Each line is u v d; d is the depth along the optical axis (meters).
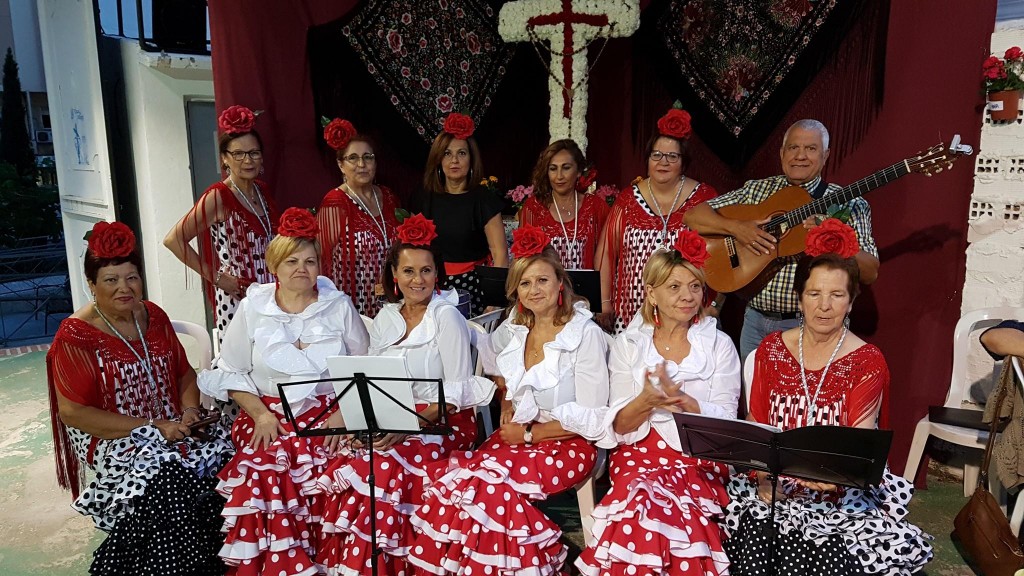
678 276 2.69
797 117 4.08
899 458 3.91
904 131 3.63
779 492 2.63
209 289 3.96
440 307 3.05
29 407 5.27
